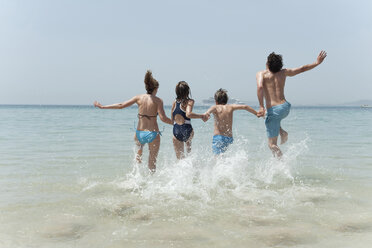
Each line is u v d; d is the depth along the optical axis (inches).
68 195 152.8
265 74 210.2
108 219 121.1
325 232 107.9
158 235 106.0
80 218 122.0
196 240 101.8
